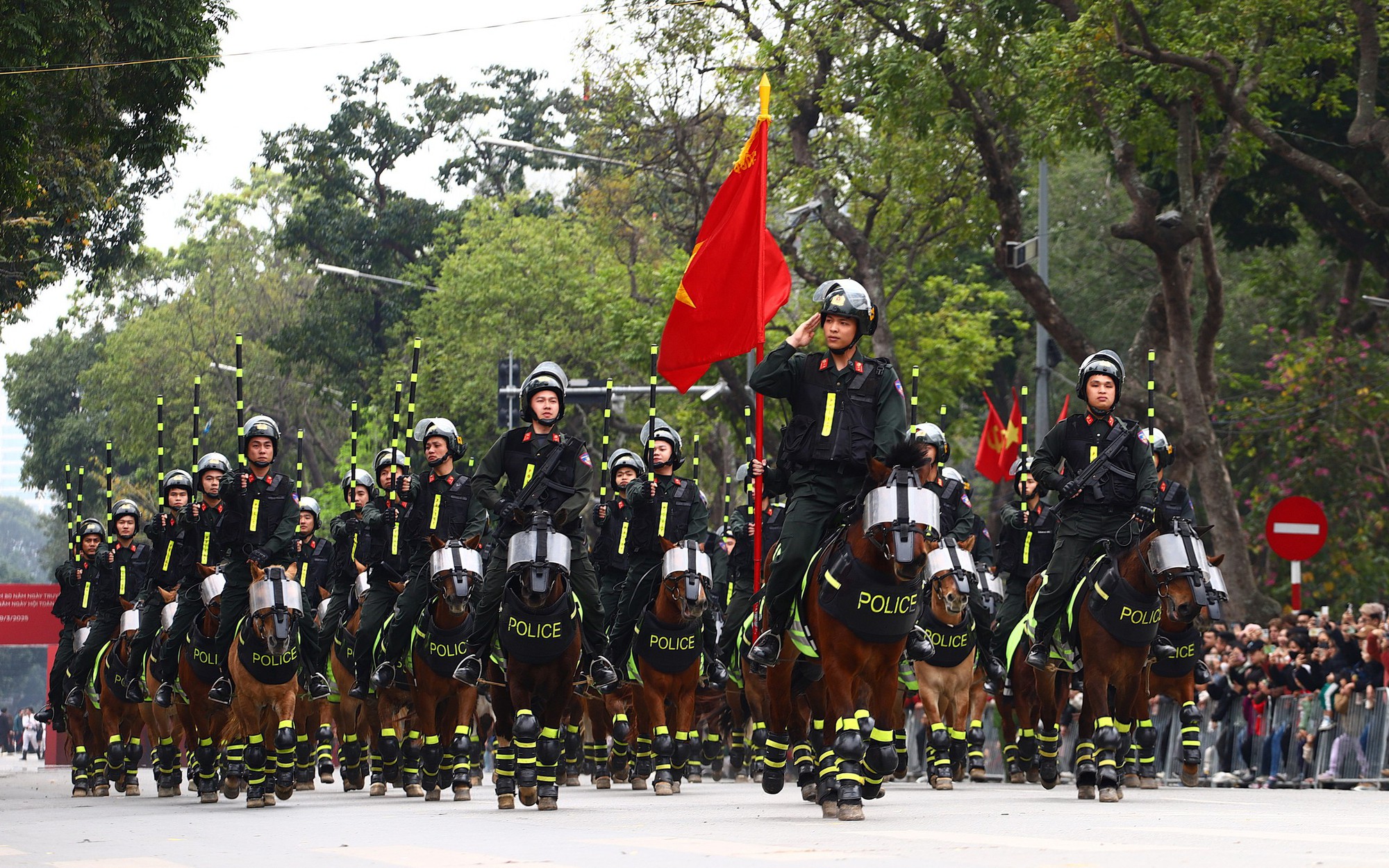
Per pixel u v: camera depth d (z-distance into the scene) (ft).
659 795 127.65
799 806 101.55
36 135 203.51
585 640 105.29
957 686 141.59
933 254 302.86
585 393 234.79
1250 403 292.40
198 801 138.21
